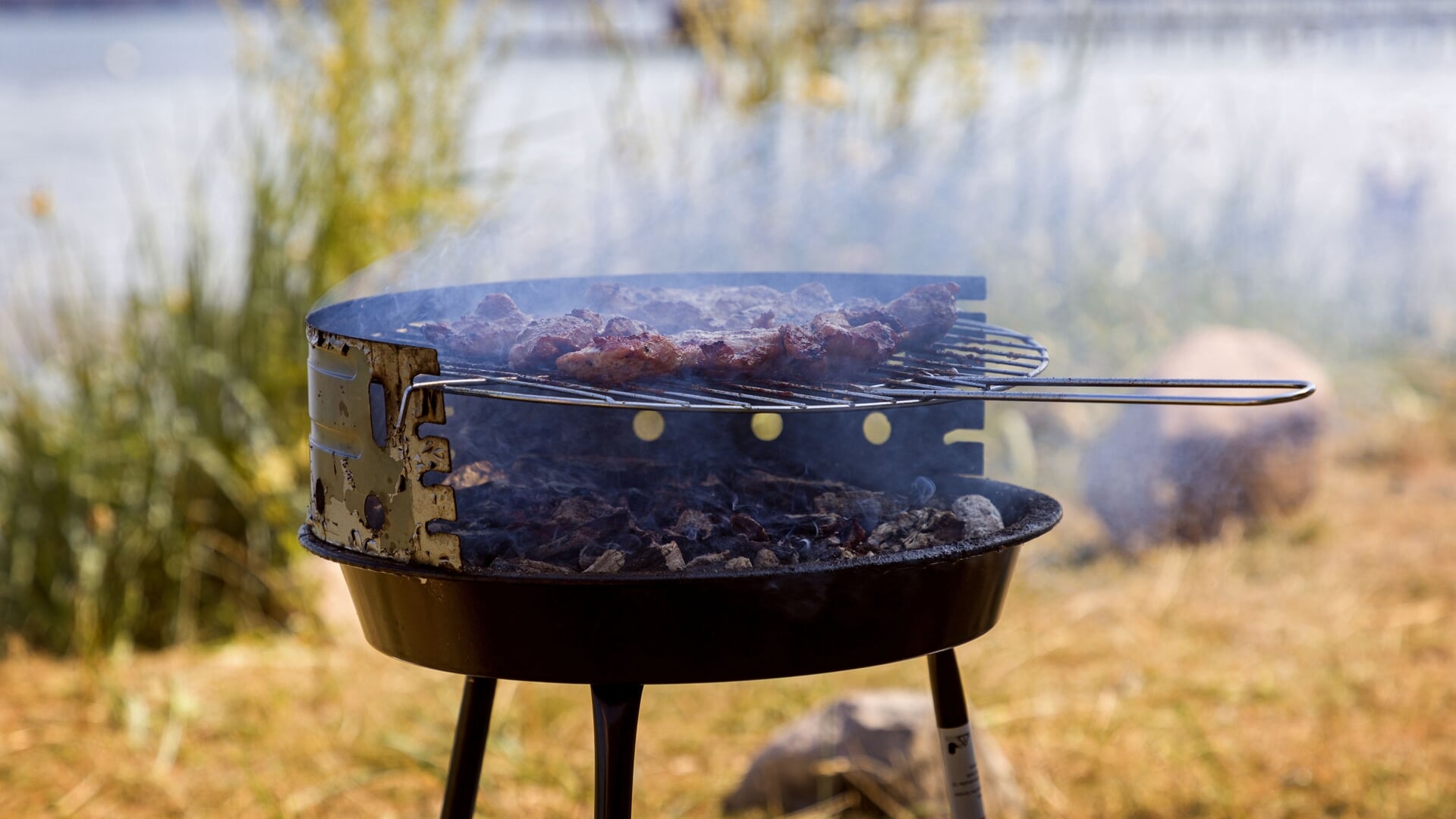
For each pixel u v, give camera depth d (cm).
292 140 368
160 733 292
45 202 358
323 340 143
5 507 350
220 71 1747
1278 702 304
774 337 149
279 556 358
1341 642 336
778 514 167
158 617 351
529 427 190
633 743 142
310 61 372
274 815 253
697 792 268
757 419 270
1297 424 420
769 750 261
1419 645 336
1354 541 418
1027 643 338
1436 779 263
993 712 299
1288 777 268
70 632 342
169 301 357
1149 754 278
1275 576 387
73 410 357
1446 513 444
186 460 353
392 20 376
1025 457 439
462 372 151
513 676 142
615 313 180
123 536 344
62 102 1340
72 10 4753
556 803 261
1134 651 333
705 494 172
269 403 367
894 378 156
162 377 357
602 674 139
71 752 283
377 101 379
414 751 279
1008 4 529
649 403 129
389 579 143
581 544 145
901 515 164
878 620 143
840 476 193
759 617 137
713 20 425
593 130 563
